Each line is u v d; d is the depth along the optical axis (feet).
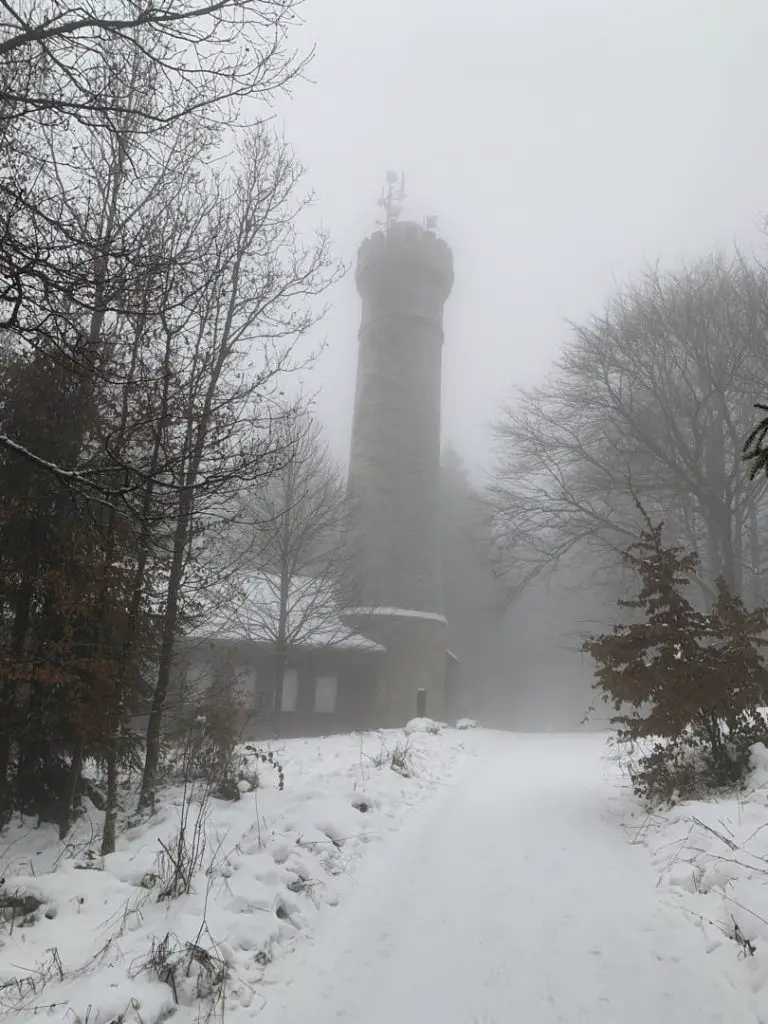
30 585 27.58
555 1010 12.91
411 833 24.73
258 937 15.46
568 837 23.62
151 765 30.86
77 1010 12.30
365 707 93.50
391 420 111.55
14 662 25.57
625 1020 12.52
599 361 86.22
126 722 29.12
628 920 16.43
